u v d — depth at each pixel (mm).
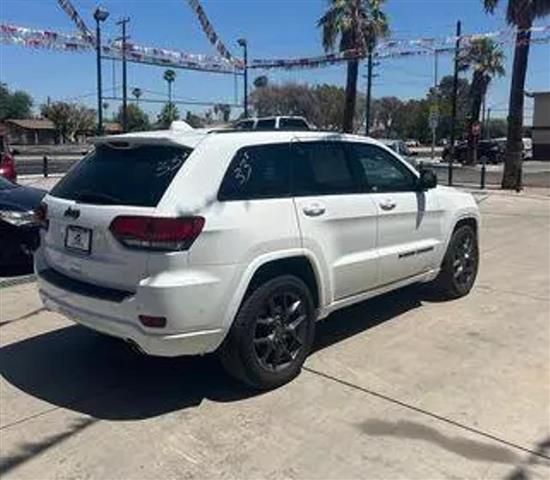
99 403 4930
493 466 4074
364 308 7137
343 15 28703
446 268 7289
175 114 55312
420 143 90250
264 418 4676
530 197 20703
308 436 4434
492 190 23328
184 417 4703
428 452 4230
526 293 7848
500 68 47406
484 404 4867
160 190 4652
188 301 4531
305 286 5297
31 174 27594
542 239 11992
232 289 4734
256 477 3975
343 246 5680
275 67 22891
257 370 4969
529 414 4719
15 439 4438
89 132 92375
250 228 4836
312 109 64000
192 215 4562
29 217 8758
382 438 4402
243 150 5059
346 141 5969
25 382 5293
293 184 5328
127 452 4262
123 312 4637
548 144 58188
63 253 5141
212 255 4625
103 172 5102
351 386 5168
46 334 6363
